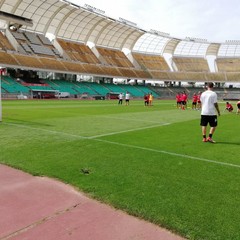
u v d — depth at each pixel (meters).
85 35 64.38
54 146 7.95
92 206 4.14
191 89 78.44
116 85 69.69
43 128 11.54
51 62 56.38
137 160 6.63
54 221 3.70
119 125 13.24
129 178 5.31
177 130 11.98
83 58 63.84
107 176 5.41
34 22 54.09
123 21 59.97
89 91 59.84
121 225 3.62
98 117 17.09
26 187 4.86
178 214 3.88
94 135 9.99
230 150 7.98
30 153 7.07
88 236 3.36
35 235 3.38
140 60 76.50
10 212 3.94
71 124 13.18
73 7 50.38
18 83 50.50
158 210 3.98
